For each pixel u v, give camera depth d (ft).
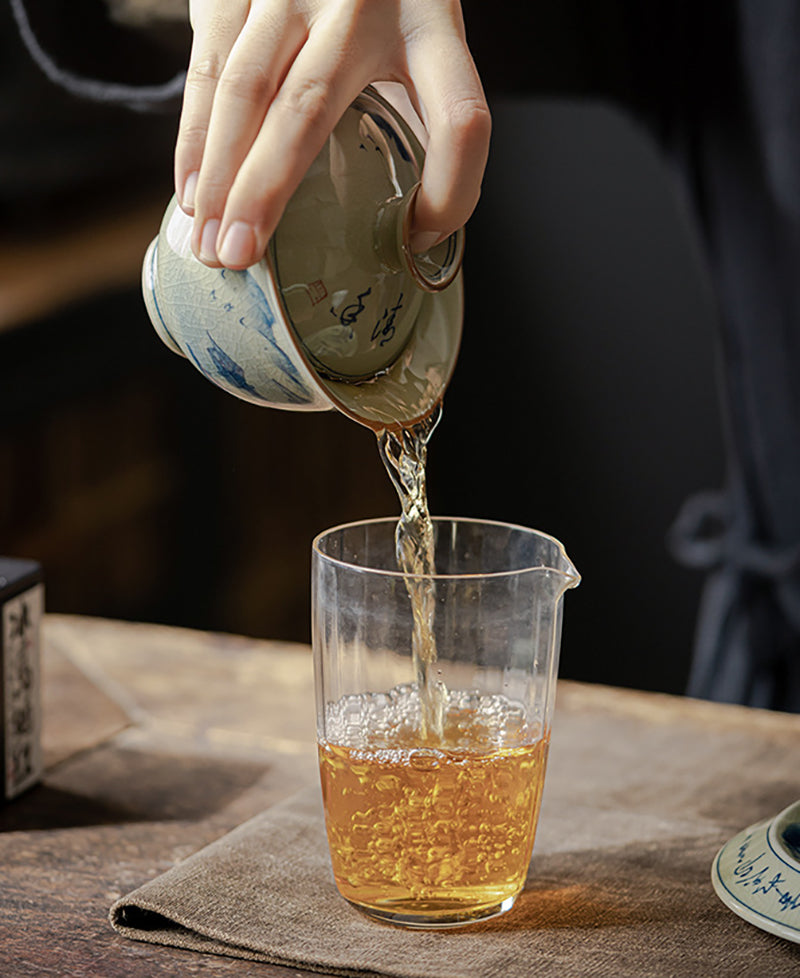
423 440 2.47
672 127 3.49
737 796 2.68
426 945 2.32
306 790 2.65
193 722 2.92
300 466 6.95
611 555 6.40
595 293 6.12
